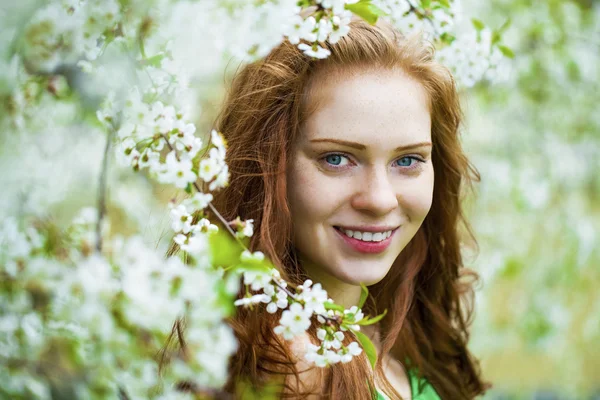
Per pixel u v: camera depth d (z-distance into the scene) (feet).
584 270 9.84
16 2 3.82
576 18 9.48
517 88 9.27
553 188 9.52
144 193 7.14
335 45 4.08
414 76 4.23
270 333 4.25
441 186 5.30
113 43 3.65
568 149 9.48
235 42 3.57
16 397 3.93
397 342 5.61
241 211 4.44
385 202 4.04
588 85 9.51
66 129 5.05
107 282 3.34
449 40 4.66
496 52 4.86
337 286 4.75
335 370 4.19
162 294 3.22
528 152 9.38
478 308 8.84
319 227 4.19
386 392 4.87
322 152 4.10
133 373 3.75
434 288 5.71
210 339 3.40
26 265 3.77
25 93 4.13
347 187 4.10
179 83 3.66
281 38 3.59
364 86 4.07
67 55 3.91
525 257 9.25
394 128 4.06
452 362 5.87
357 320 3.41
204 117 6.34
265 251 4.20
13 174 4.51
